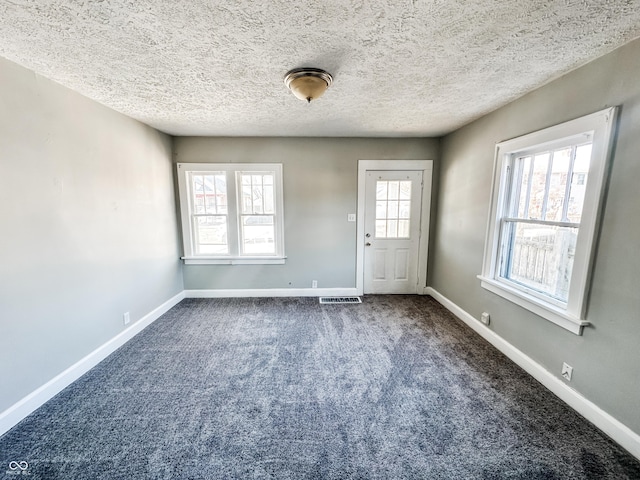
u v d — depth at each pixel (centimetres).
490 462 144
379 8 121
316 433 163
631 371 148
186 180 369
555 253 204
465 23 133
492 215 263
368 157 375
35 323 182
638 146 145
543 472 139
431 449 152
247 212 387
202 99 232
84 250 222
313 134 356
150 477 137
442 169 367
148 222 309
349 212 386
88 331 226
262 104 245
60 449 152
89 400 190
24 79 174
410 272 403
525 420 172
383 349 256
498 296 256
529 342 220
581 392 176
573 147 191
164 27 135
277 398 193
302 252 390
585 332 173
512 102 238
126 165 272
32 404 178
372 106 251
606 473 138
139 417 175
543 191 217
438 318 324
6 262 165
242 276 391
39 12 123
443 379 212
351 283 400
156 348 258
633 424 148
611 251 158
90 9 121
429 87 210
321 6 120
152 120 290
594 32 140
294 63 172
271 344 265
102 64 172
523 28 137
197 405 186
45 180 189
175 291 369
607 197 160
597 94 166
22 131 174
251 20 130
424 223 390
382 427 168
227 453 150
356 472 139
